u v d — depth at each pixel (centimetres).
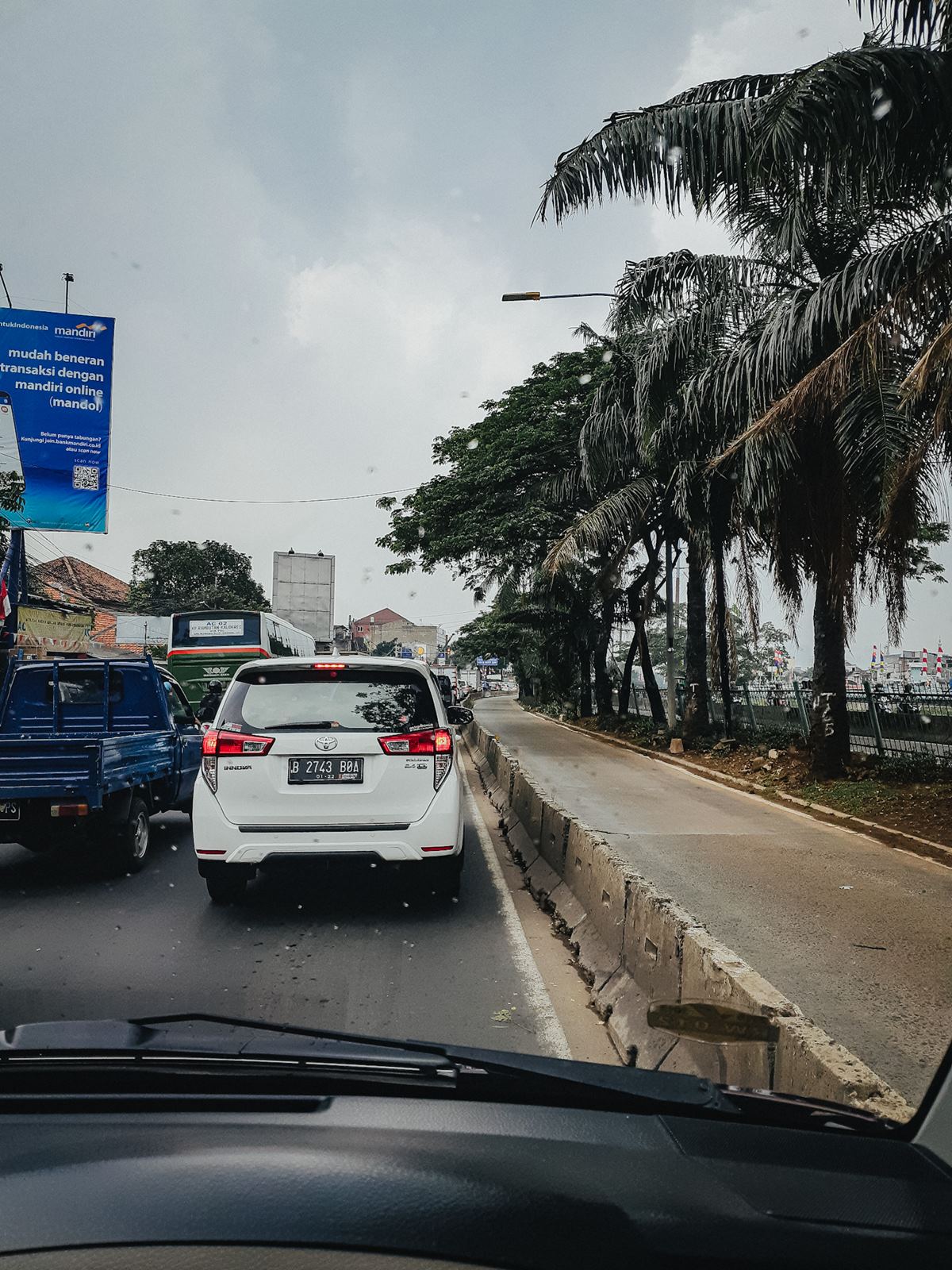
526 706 5931
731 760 1855
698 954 356
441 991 479
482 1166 139
